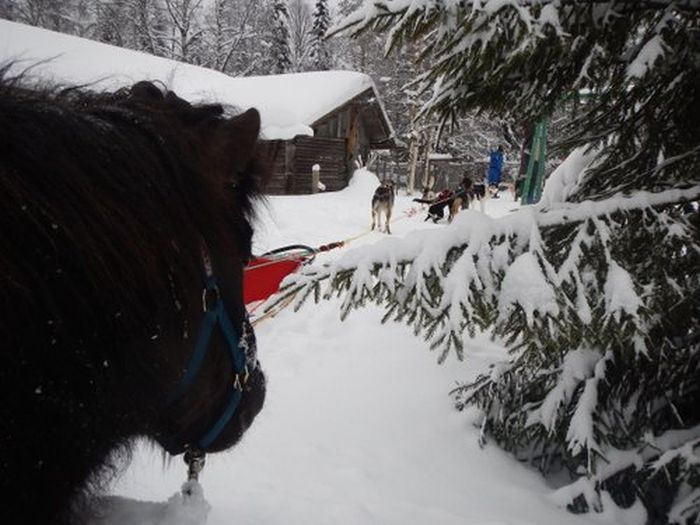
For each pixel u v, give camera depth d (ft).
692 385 11.78
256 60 163.12
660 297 9.46
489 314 8.25
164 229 3.25
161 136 3.55
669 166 10.34
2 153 2.66
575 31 8.80
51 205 2.69
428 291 8.42
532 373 12.75
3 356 2.57
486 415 13.20
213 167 3.93
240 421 5.19
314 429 12.95
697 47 9.13
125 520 4.44
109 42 156.15
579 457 12.21
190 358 3.89
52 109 3.04
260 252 18.31
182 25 138.31
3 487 2.72
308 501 9.76
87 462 3.26
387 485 11.00
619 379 12.08
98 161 3.00
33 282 2.61
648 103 10.36
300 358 17.58
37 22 141.69
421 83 10.04
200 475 10.41
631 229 9.50
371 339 19.08
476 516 10.23
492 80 9.27
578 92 9.74
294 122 70.18
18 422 2.69
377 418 13.61
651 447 11.35
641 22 9.40
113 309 2.94
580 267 9.00
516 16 8.14
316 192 72.02
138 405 3.38
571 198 11.90
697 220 10.12
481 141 98.48
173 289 3.36
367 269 8.72
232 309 4.42
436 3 8.04
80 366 2.88
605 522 10.61
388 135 88.58
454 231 8.85
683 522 10.06
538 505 10.98
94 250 2.83
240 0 162.09
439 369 16.31
